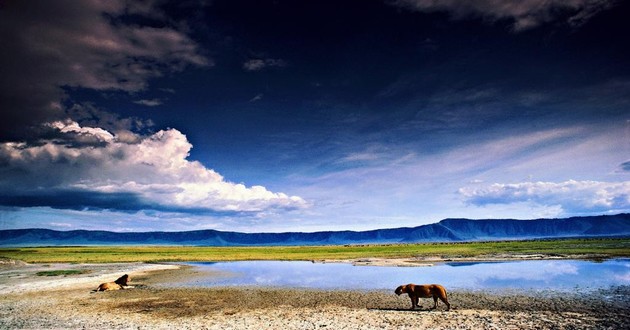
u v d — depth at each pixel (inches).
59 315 970.7
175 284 1626.5
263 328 789.9
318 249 5418.3
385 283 1514.5
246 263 3006.9
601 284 1269.7
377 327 761.0
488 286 1322.6
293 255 3863.2
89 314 979.9
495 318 807.7
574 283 1312.7
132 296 1280.8
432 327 744.3
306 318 879.7
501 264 2164.1
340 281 1621.6
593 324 731.4
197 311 1007.0
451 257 2795.3
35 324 870.4
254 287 1483.8
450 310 920.9
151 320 898.1
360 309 975.6
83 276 1978.3
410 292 958.4
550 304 960.3
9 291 1440.7
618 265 1897.1
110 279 1813.5
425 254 3240.7
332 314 917.2
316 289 1385.3
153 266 2741.1
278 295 1261.1
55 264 2994.6
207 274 2085.4
